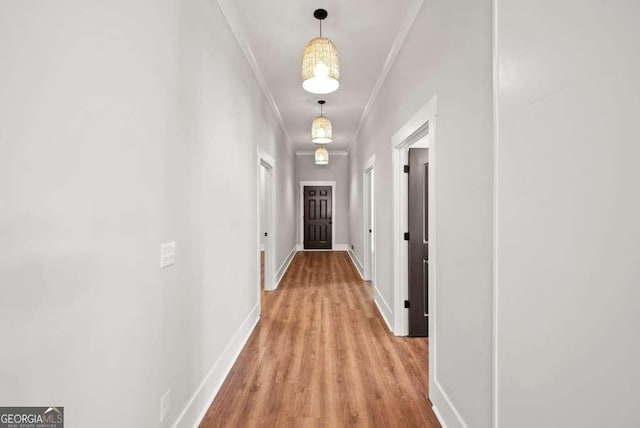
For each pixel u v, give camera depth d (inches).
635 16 28.8
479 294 55.6
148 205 52.1
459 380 63.5
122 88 45.3
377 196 157.9
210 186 80.7
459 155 63.8
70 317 36.6
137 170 48.9
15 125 30.7
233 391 83.3
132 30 47.6
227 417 72.9
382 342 113.7
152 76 53.3
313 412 74.5
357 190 256.2
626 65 29.5
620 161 30.0
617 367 30.3
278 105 189.3
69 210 36.4
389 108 130.5
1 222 29.7
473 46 57.6
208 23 79.4
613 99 30.6
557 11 36.6
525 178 42.1
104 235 41.8
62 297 35.6
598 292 32.0
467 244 60.3
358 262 249.3
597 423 32.0
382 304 143.6
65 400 36.0
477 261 56.3
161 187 56.4
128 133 46.8
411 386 85.5
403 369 94.4
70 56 36.4
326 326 129.6
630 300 29.3
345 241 356.5
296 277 222.4
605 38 31.3
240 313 109.1
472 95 58.2
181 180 64.4
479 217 55.6
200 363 73.7
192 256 69.7
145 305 51.3
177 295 62.6
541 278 39.2
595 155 32.4
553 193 37.4
